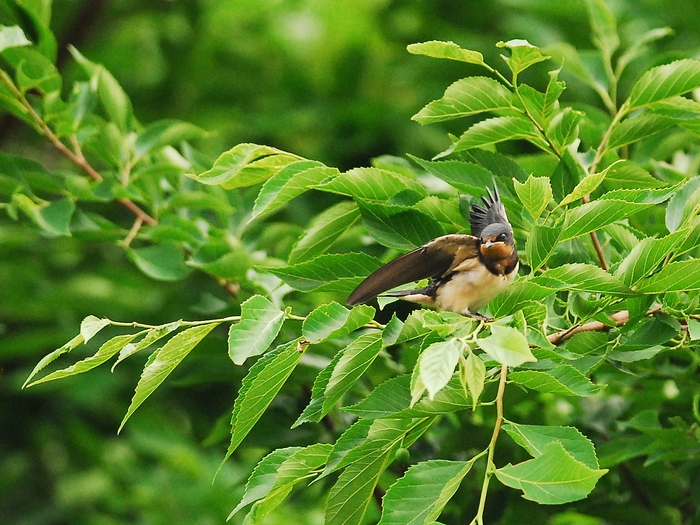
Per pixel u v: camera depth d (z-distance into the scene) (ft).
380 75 61.62
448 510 30.19
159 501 49.34
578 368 21.40
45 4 32.68
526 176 25.09
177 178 36.42
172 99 62.34
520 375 18.69
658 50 53.26
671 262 21.33
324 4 62.64
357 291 21.07
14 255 48.73
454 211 23.89
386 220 22.98
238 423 19.47
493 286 22.59
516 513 29.58
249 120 60.08
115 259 51.57
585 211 20.07
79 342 19.16
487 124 24.50
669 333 21.43
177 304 44.06
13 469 50.85
